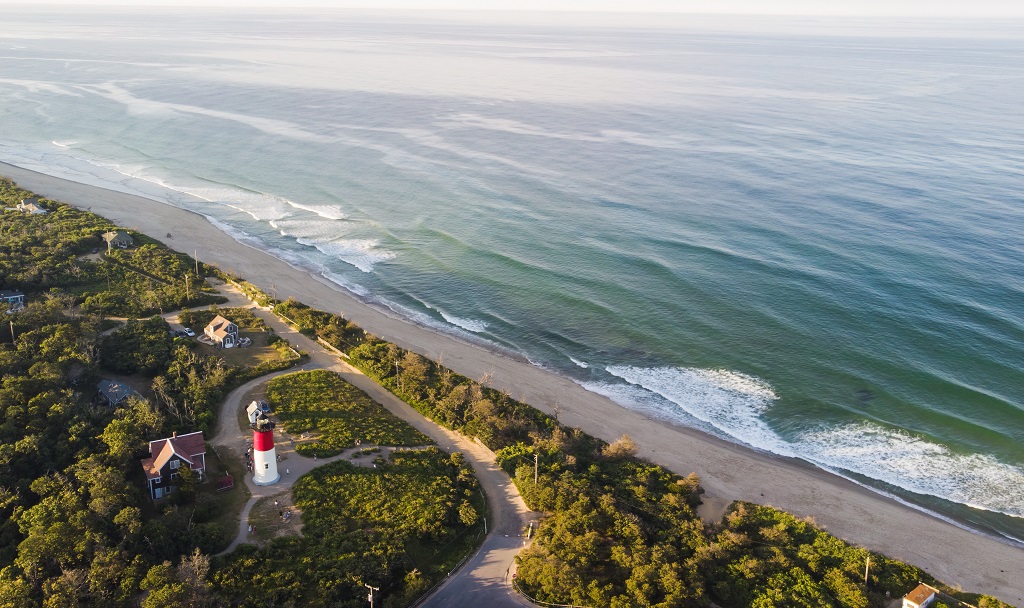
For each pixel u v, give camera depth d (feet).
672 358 330.13
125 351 302.86
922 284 376.68
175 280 384.27
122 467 217.77
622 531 213.66
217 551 194.59
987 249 416.46
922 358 315.99
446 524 212.84
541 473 240.32
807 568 204.13
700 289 384.68
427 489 227.61
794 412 290.56
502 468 247.29
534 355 337.93
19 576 174.70
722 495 245.86
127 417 243.40
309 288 401.29
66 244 414.21
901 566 207.51
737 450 271.69
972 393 291.99
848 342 331.16
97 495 199.72
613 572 199.52
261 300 372.38
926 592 191.83
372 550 196.95
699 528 216.54
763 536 218.18
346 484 226.17
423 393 292.20
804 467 262.06
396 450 251.39
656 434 280.51
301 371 303.89
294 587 180.34
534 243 451.53
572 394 307.17
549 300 383.45
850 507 241.14
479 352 339.57
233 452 241.55
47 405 246.47
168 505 208.64
